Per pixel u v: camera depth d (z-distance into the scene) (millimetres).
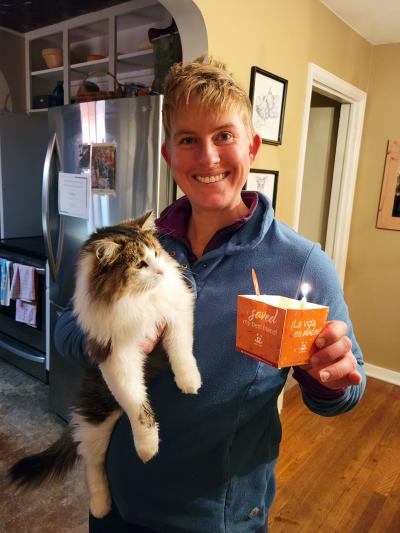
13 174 3359
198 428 824
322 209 3377
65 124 2156
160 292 808
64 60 3135
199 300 843
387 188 3102
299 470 2219
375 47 3008
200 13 1618
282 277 814
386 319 3262
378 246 3223
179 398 835
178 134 820
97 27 3008
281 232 874
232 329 807
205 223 914
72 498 1953
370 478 2184
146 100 1739
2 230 3381
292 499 2002
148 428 779
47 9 2834
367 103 3102
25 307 2846
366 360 3412
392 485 2139
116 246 816
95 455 1022
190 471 841
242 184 857
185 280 871
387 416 2807
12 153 3322
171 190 1896
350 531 1833
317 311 613
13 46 3436
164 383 852
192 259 949
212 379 808
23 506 1897
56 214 2320
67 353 962
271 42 2039
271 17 2006
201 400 814
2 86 3434
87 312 802
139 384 792
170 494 855
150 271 809
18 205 3436
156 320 800
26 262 2828
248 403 807
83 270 849
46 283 2715
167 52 1979
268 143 2152
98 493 1030
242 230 872
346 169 3154
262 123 2072
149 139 1760
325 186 3326
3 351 3318
